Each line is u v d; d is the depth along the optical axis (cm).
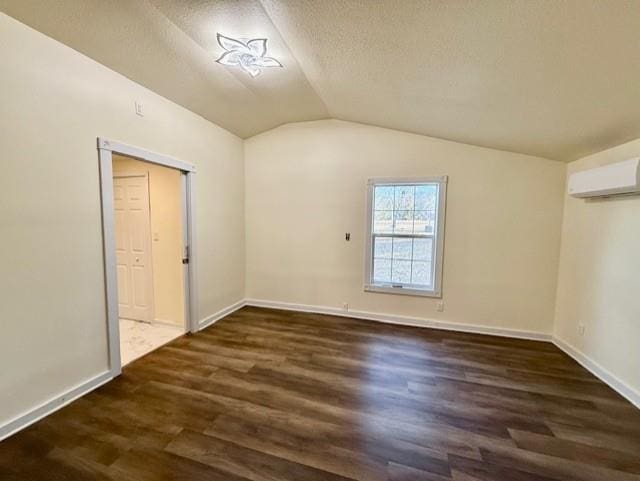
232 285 431
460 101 251
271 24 198
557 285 334
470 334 359
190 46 232
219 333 354
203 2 182
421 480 156
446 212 365
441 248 369
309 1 165
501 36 158
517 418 205
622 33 133
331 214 414
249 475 158
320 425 197
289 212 433
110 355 251
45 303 205
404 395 232
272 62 249
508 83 203
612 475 160
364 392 235
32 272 198
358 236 405
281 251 442
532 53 165
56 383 213
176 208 361
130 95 265
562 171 326
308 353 303
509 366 280
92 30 205
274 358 292
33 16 184
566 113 221
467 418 205
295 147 423
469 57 185
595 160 279
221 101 333
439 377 259
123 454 171
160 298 379
